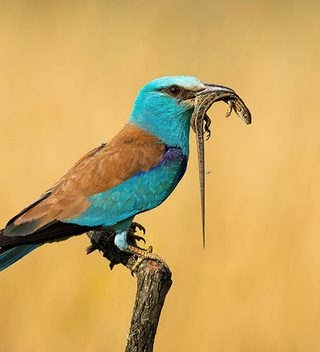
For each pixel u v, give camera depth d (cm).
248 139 2159
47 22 2680
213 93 1605
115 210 1558
